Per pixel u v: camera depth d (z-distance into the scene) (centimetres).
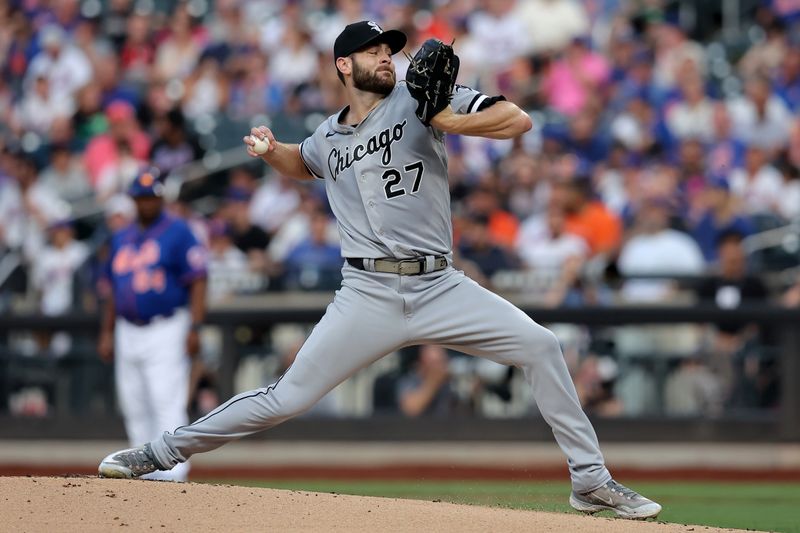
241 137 5156
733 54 5503
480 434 3916
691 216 4450
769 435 3862
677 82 5084
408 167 1888
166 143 5106
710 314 3856
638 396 3922
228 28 5628
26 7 5891
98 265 4447
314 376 1939
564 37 5472
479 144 4850
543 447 3894
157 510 1734
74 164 5153
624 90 5128
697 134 4938
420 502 1881
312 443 3981
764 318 3847
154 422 2947
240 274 4241
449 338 1930
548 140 4747
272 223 4625
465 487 3353
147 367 2911
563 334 3950
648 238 4250
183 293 2931
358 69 1903
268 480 3578
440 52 1800
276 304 4175
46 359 4153
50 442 4078
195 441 2000
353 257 1933
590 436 1952
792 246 4412
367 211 1900
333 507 1791
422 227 1905
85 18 5891
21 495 1795
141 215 2931
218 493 1839
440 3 5525
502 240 4381
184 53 5569
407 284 1909
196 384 3938
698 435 3872
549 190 4572
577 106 5138
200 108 5331
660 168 4584
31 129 5522
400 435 3956
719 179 4653
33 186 5028
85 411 4122
